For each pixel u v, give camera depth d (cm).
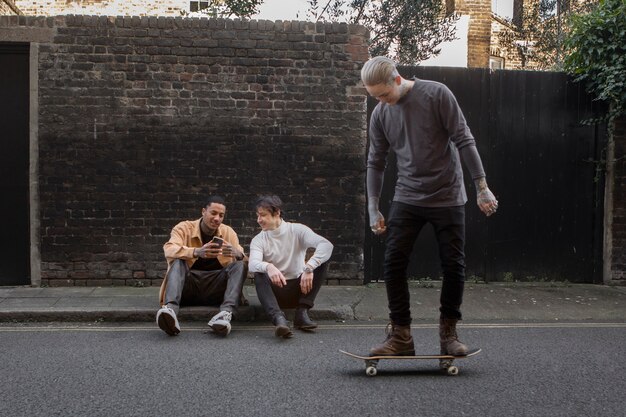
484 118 752
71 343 493
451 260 399
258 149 717
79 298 636
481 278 757
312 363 436
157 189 707
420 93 386
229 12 1029
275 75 717
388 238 409
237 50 712
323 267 552
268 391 371
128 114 702
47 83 693
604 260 772
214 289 572
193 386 381
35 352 463
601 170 767
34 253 698
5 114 695
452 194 396
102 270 705
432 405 348
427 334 542
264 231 548
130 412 336
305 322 544
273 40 716
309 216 725
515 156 758
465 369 423
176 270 550
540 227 764
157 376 401
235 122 714
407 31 1033
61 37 693
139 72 702
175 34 705
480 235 756
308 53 720
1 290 676
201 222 582
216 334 527
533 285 753
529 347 490
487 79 751
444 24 1065
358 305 638
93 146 699
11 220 700
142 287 702
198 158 710
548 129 762
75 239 702
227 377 400
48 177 696
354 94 725
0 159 696
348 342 504
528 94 757
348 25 722
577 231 770
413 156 393
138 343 494
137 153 704
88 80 697
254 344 493
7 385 382
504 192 758
